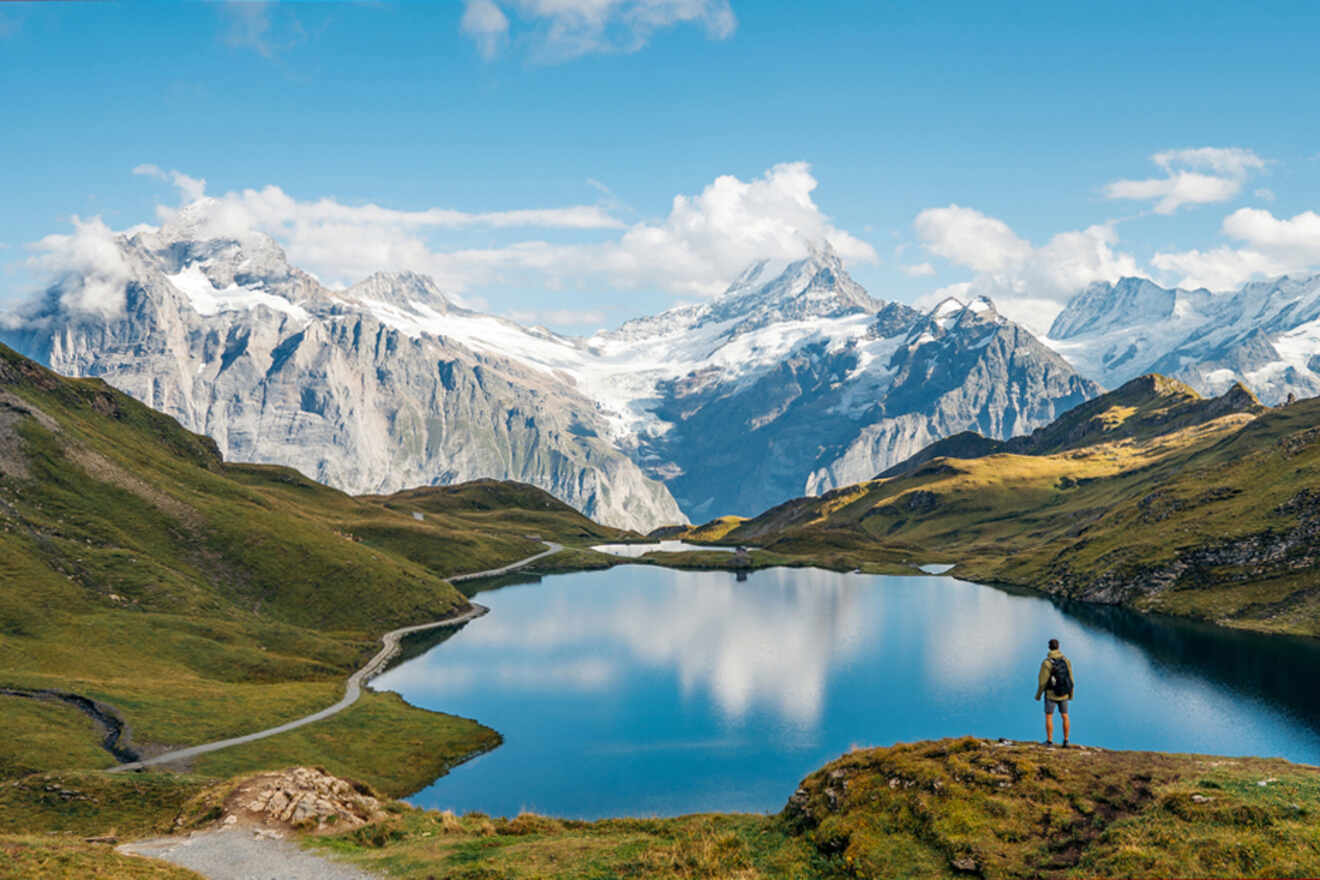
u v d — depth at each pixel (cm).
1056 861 2909
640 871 3509
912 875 3061
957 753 3772
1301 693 14575
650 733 14000
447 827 4706
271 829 4694
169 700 12338
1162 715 13612
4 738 9706
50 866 3659
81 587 16600
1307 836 2602
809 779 4144
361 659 18525
